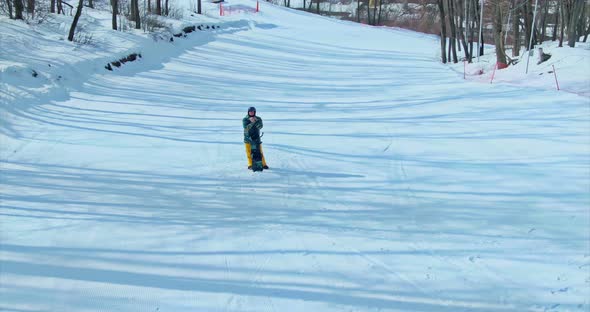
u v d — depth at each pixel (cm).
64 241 552
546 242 561
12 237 557
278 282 480
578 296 455
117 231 581
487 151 913
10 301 438
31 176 749
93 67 1488
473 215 639
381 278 489
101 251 533
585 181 741
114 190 712
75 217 616
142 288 465
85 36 1778
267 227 604
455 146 956
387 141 1010
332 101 1504
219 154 909
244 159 881
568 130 1012
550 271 499
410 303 445
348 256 534
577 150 885
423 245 559
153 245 549
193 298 450
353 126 1152
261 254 535
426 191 727
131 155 880
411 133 1073
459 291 466
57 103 1162
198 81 1752
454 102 1392
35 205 647
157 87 1552
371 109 1363
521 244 557
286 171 820
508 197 695
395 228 604
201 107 1338
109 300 444
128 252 533
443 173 804
